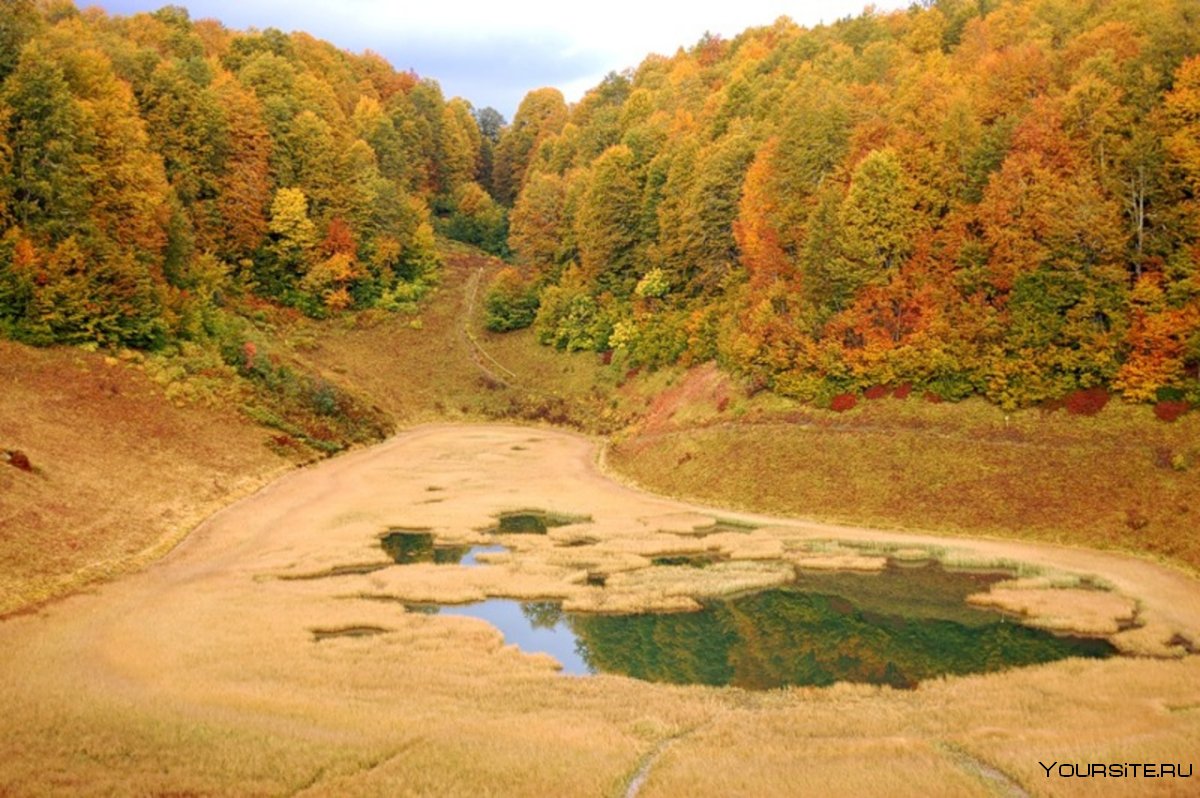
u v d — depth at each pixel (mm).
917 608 30906
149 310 55094
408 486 51594
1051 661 25406
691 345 68500
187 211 74750
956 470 43875
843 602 31672
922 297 51062
